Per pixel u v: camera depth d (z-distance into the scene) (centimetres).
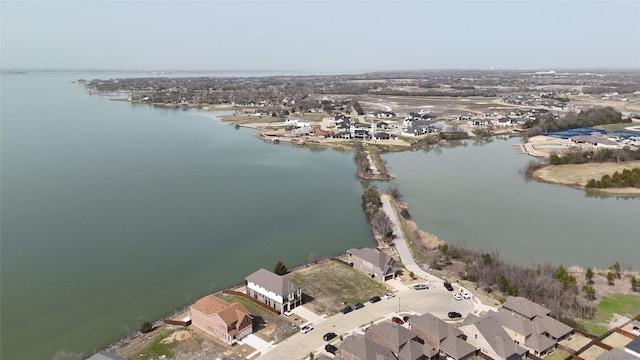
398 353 5681
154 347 5947
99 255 8825
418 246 9450
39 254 8788
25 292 7419
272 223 10725
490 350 5744
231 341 6000
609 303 7119
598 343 5975
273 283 6994
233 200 12344
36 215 10838
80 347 6044
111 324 6594
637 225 10919
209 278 8038
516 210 11975
